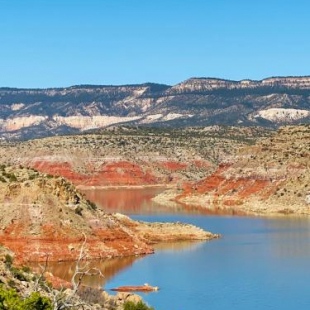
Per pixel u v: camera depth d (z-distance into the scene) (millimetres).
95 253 161750
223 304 124312
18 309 61062
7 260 100812
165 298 127938
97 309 91500
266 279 145250
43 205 164875
